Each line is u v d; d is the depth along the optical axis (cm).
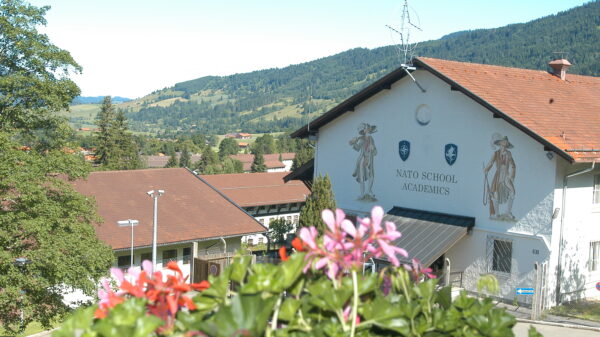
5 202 2152
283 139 17650
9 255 1964
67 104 2455
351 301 272
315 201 2319
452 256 2048
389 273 312
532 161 1836
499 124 1914
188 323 250
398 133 2233
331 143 2488
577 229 1869
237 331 212
